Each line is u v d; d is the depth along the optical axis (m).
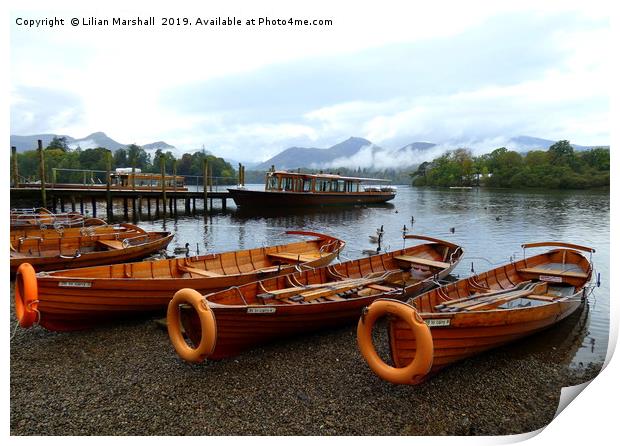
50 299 8.34
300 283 10.28
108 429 5.93
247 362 7.90
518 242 23.23
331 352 8.41
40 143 27.25
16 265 12.02
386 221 33.62
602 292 13.09
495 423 6.30
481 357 8.43
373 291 10.80
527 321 8.38
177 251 18.30
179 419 6.17
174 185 40.53
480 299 9.02
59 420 6.09
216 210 40.78
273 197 38.41
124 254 14.32
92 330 9.21
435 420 6.32
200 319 6.88
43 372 7.38
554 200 49.09
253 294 9.12
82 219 21.19
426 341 6.16
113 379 7.18
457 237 24.98
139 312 9.69
